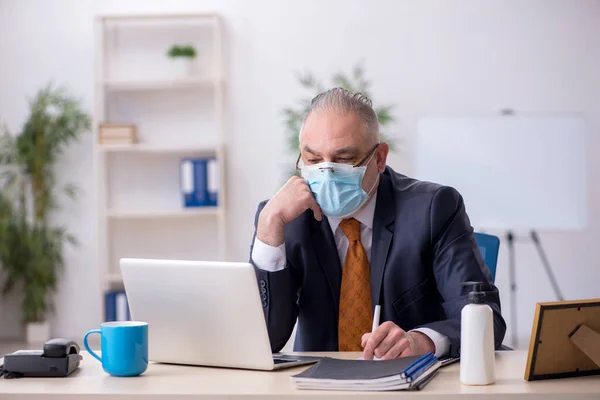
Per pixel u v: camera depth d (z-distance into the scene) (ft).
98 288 18.74
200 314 5.44
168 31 18.63
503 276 18.26
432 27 18.17
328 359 5.22
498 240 7.64
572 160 15.52
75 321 18.71
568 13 18.01
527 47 18.07
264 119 18.43
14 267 17.93
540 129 15.56
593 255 18.10
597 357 4.87
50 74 18.65
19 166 17.94
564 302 4.87
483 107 18.11
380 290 6.52
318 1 18.34
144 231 18.75
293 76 18.38
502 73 18.10
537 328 4.80
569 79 18.01
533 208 15.56
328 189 6.34
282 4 18.39
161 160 18.66
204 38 18.60
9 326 18.74
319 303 6.68
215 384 4.86
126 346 5.15
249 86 18.43
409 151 18.20
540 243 18.17
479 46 18.13
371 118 6.49
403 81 18.22
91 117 18.42
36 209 18.01
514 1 18.06
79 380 5.08
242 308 5.29
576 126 15.52
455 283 6.24
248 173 18.44
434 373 5.02
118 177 18.67
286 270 6.31
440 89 18.16
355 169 6.32
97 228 18.35
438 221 6.45
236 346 5.36
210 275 5.34
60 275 18.67
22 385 4.93
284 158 18.38
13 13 18.62
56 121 17.84
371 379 4.55
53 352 5.21
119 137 17.93
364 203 6.66
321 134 6.38
